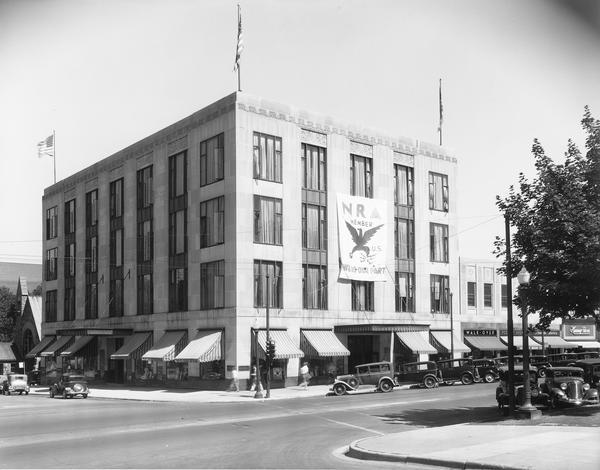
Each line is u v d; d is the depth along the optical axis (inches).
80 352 2536.9
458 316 2361.0
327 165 2042.3
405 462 608.7
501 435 723.4
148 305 2206.0
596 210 918.4
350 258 2058.3
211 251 1914.4
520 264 989.8
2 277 5068.9
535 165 987.9
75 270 2728.8
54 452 695.1
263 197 1881.2
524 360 905.5
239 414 1119.0
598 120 959.6
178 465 595.2
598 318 957.2
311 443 748.6
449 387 1697.8
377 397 1428.4
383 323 2116.1
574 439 666.2
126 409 1278.3
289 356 1822.1
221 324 1845.5
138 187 2305.6
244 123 1860.2
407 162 2265.0
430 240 2295.8
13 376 2260.1
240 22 1930.4
